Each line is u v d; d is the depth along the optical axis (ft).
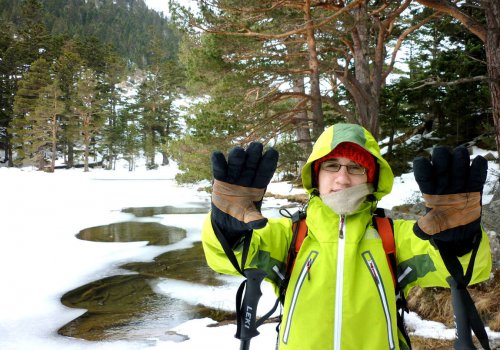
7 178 97.19
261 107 36.86
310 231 4.65
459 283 3.59
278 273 4.65
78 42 195.62
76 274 23.50
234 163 3.91
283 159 36.35
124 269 24.84
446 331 12.90
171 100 188.85
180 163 45.85
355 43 37.96
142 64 318.24
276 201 53.83
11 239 32.01
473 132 55.57
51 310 17.83
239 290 4.30
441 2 23.94
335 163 4.83
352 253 4.34
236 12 33.65
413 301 15.25
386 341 4.12
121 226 40.60
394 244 4.47
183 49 41.27
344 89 54.60
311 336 4.20
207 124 37.37
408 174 53.52
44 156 159.94
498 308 13.19
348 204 4.43
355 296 4.21
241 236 4.05
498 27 22.11
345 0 35.88
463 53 48.60
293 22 35.37
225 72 36.24
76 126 157.58
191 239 33.91
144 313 17.51
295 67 37.50
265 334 13.44
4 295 19.52
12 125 148.87
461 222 3.52
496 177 39.58
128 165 192.34
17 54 161.27
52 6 344.28
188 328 15.38
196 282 22.09
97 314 17.40
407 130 70.44
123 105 203.82
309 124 40.55
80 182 101.76
